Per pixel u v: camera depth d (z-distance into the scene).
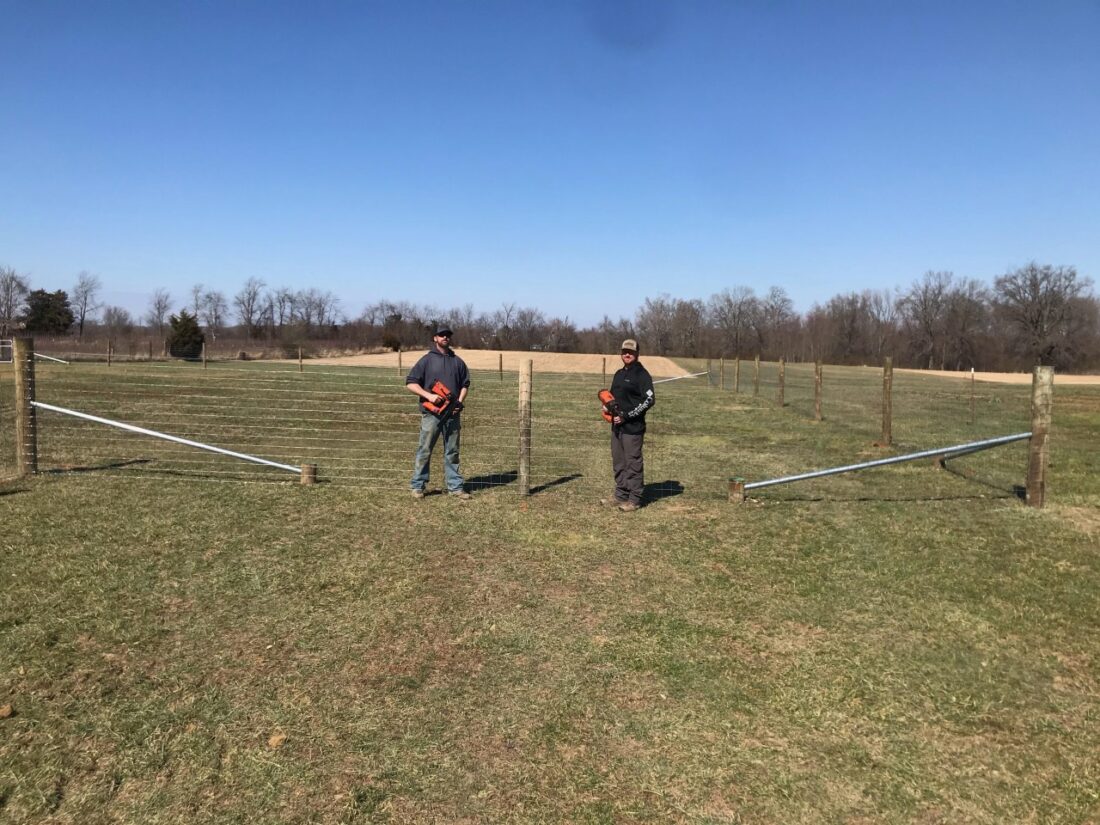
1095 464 9.59
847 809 2.82
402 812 2.76
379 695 3.57
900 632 4.34
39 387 18.03
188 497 7.30
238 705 3.46
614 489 8.06
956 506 7.25
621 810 2.80
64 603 4.57
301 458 9.86
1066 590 4.97
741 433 13.09
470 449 11.10
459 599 4.78
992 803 2.86
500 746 3.18
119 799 2.81
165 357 46.12
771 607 4.70
